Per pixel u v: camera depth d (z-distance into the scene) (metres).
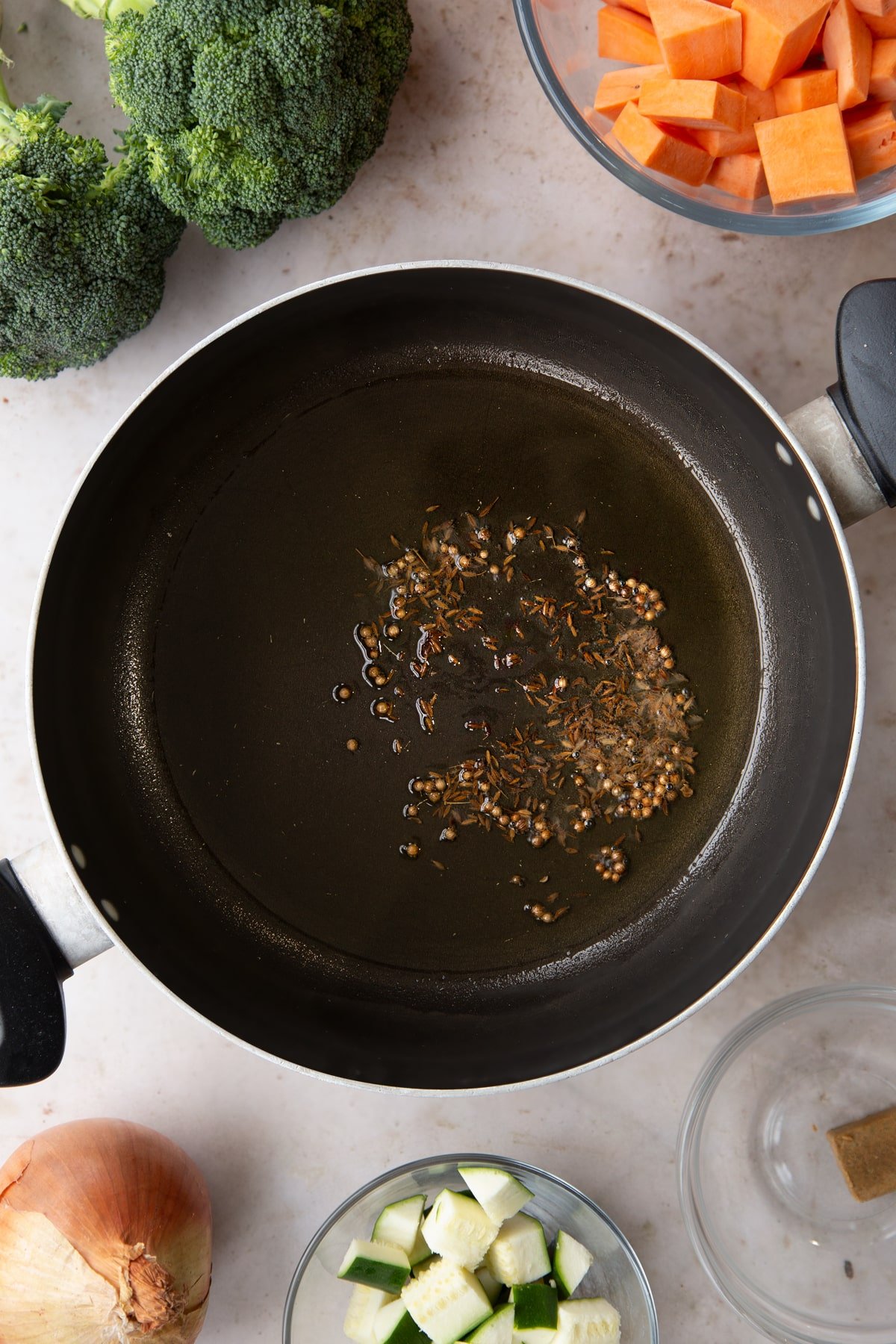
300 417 0.67
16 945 0.61
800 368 0.67
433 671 0.66
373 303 0.64
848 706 0.62
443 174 0.67
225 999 0.66
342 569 0.66
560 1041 0.65
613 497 0.66
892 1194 0.68
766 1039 0.69
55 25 0.67
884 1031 0.69
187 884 0.67
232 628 0.67
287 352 0.65
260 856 0.67
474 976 0.66
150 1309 0.63
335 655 0.66
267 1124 0.69
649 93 0.61
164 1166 0.65
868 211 0.63
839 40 0.59
